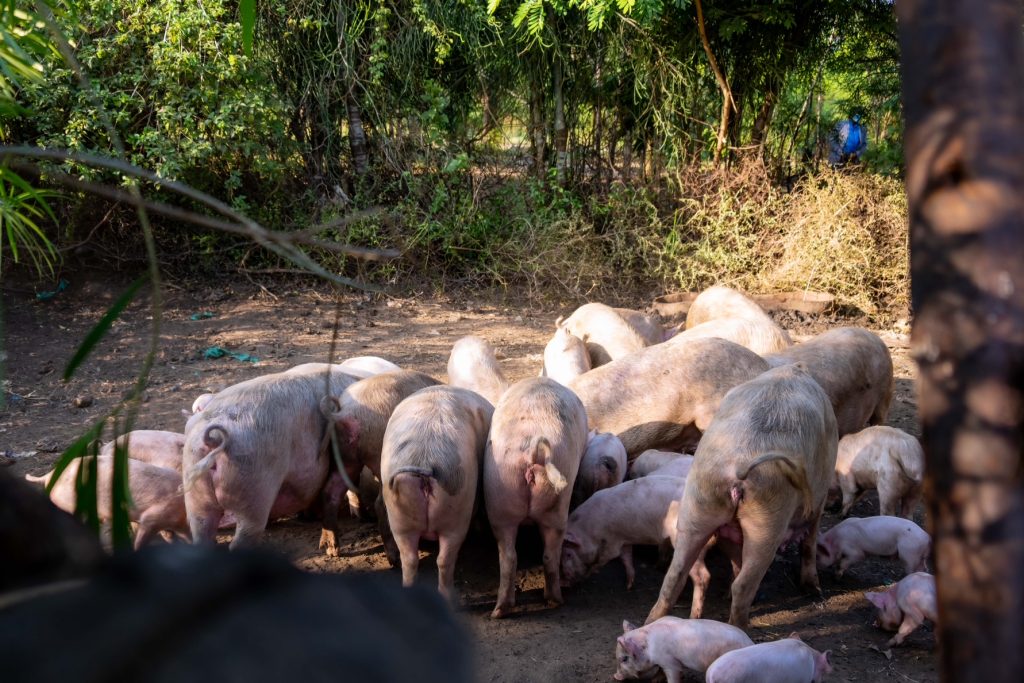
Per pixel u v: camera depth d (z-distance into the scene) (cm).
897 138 1444
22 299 1058
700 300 868
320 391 546
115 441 166
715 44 1294
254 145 1087
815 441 483
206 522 494
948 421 73
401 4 1228
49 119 1013
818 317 1110
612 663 457
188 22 1030
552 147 1342
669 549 549
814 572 532
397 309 1112
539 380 545
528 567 572
